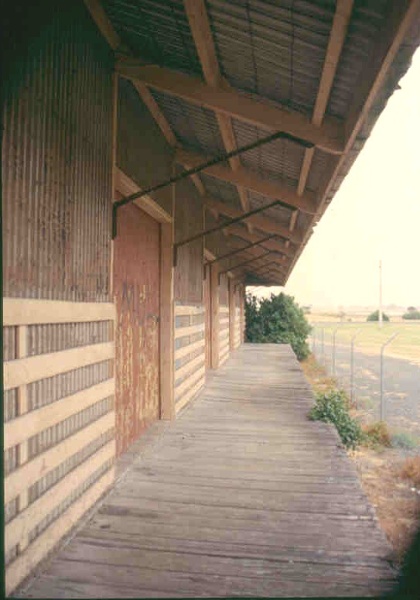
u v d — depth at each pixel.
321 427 5.98
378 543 3.02
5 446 2.35
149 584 2.54
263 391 8.66
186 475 4.19
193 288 8.01
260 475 4.21
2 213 2.33
